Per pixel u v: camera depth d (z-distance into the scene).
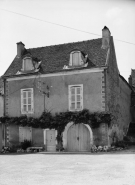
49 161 13.55
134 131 25.47
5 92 21.94
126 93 26.48
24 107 21.16
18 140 20.94
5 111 21.72
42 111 20.50
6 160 14.44
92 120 18.72
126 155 15.15
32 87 21.08
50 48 23.00
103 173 9.65
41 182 8.45
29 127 20.66
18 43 23.66
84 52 21.03
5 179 9.04
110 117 18.53
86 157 14.78
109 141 18.66
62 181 8.52
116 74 22.53
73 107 19.67
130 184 7.96
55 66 20.94
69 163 12.53
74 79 19.88
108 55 20.09
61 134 19.61
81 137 19.31
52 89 20.41
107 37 20.89
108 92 19.42
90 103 19.22
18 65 22.72
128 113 26.89
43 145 20.05
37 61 22.00
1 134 21.50
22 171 10.59
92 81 19.34
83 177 9.05
